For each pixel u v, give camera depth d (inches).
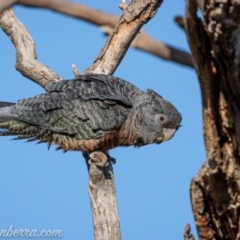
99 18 329.4
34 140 646.5
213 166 382.6
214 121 369.4
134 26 642.2
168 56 354.9
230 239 412.5
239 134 364.5
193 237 422.6
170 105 635.5
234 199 392.5
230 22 325.7
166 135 634.8
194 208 408.5
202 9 332.8
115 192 549.3
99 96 615.2
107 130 611.8
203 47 348.5
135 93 637.9
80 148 626.8
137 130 629.0
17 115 626.2
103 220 537.0
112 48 659.4
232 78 345.1
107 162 551.2
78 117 613.0
